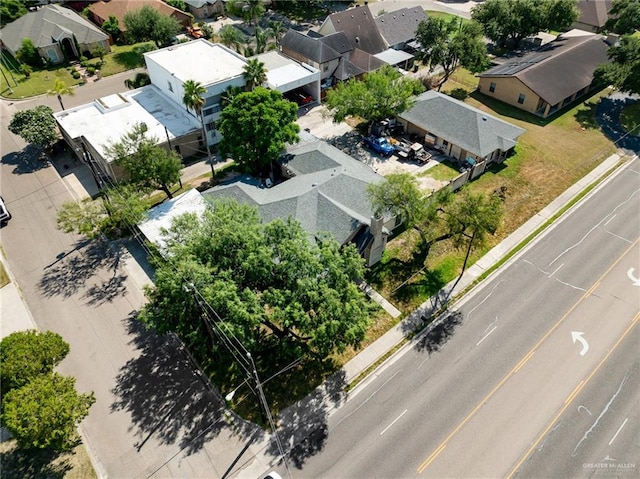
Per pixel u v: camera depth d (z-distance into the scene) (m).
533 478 27.75
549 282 39.94
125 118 56.19
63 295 38.94
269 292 29.25
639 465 28.25
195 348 34.44
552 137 58.62
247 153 46.41
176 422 30.28
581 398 31.70
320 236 36.59
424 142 56.25
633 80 60.19
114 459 28.45
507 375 33.09
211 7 94.25
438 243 43.44
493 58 75.81
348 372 33.16
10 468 28.00
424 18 84.25
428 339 35.53
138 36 76.25
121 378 32.81
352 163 47.88
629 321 36.75
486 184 50.38
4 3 85.75
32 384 26.14
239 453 28.75
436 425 30.22
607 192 49.88
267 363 33.44
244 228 31.39
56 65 75.19
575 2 76.06
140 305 38.06
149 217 42.22
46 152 56.31
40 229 45.47
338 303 28.56
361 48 74.62
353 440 29.45
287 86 60.88
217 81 53.44
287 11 98.19
